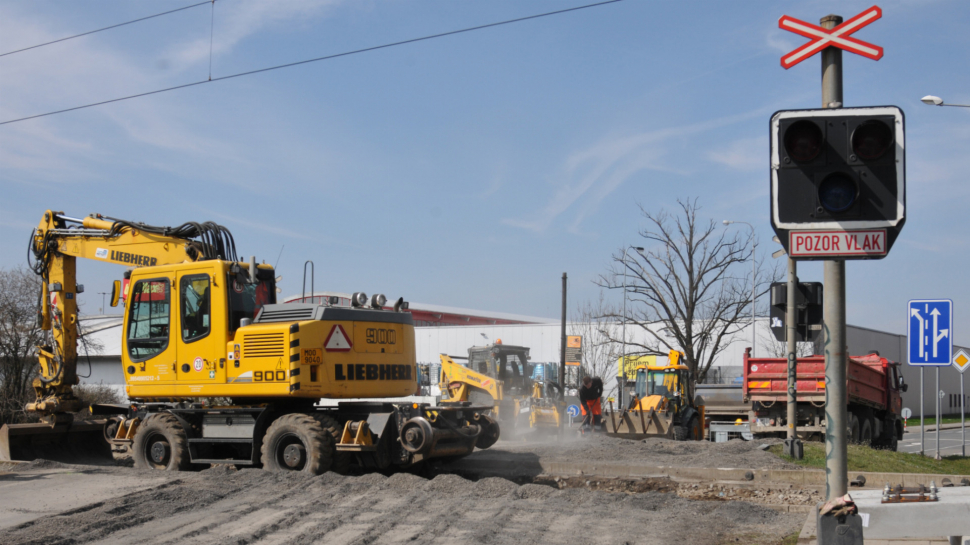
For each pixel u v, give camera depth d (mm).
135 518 8391
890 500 4820
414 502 9273
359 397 11969
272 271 13008
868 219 4781
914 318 15805
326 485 10266
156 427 12414
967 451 27234
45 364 14305
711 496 10859
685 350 34062
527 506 9234
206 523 8266
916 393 55656
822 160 4844
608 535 8023
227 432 12117
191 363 12055
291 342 11219
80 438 14445
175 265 12406
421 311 55250
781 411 19594
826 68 5090
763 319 41750
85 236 13906
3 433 13133
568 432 22984
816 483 11430
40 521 8250
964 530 4621
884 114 4777
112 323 45531
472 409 12789
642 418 20656
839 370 4871
